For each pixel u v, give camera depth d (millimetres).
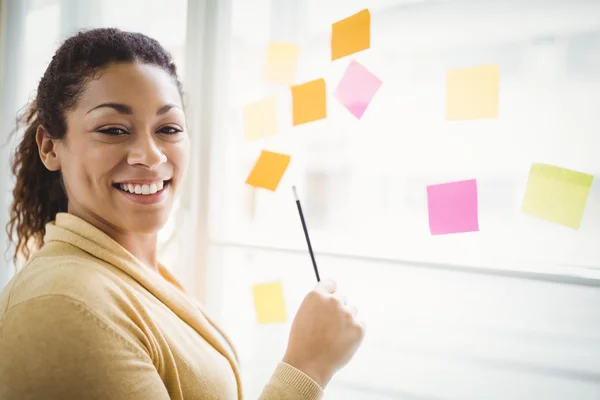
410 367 768
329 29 836
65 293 430
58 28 1149
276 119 860
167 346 508
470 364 725
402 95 769
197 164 956
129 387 430
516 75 690
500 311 704
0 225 1147
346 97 773
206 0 941
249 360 929
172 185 606
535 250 679
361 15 750
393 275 778
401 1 771
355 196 811
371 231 798
